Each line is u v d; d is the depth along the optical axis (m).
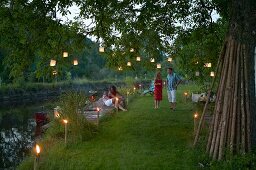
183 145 10.02
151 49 15.93
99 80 62.09
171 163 8.37
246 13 8.45
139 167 8.16
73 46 13.28
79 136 11.25
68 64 13.48
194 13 13.70
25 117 23.48
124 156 9.11
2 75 40.41
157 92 19.36
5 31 10.38
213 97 15.35
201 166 8.12
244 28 8.45
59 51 12.66
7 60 11.28
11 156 12.16
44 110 26.97
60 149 10.05
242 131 8.23
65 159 9.06
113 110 18.22
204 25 13.90
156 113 17.05
